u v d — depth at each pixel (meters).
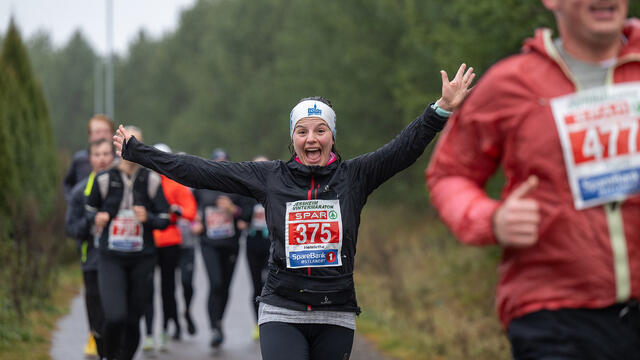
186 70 78.56
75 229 9.24
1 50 21.09
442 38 16.30
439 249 22.03
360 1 30.94
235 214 12.36
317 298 5.48
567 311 3.48
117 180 8.70
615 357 3.44
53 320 13.75
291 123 5.86
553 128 3.48
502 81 3.59
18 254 15.13
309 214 5.53
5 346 10.87
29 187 19.73
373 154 5.64
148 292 8.85
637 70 3.52
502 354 10.85
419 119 5.48
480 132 3.66
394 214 30.11
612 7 3.40
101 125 10.23
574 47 3.54
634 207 3.45
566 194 3.47
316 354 5.59
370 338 12.78
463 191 3.65
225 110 69.25
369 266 20.91
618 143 3.45
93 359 10.73
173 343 12.41
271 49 68.38
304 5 34.41
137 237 8.66
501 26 14.52
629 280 3.42
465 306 15.17
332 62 33.25
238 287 20.12
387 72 30.80
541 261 3.53
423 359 11.04
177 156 5.66
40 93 21.38
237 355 11.40
